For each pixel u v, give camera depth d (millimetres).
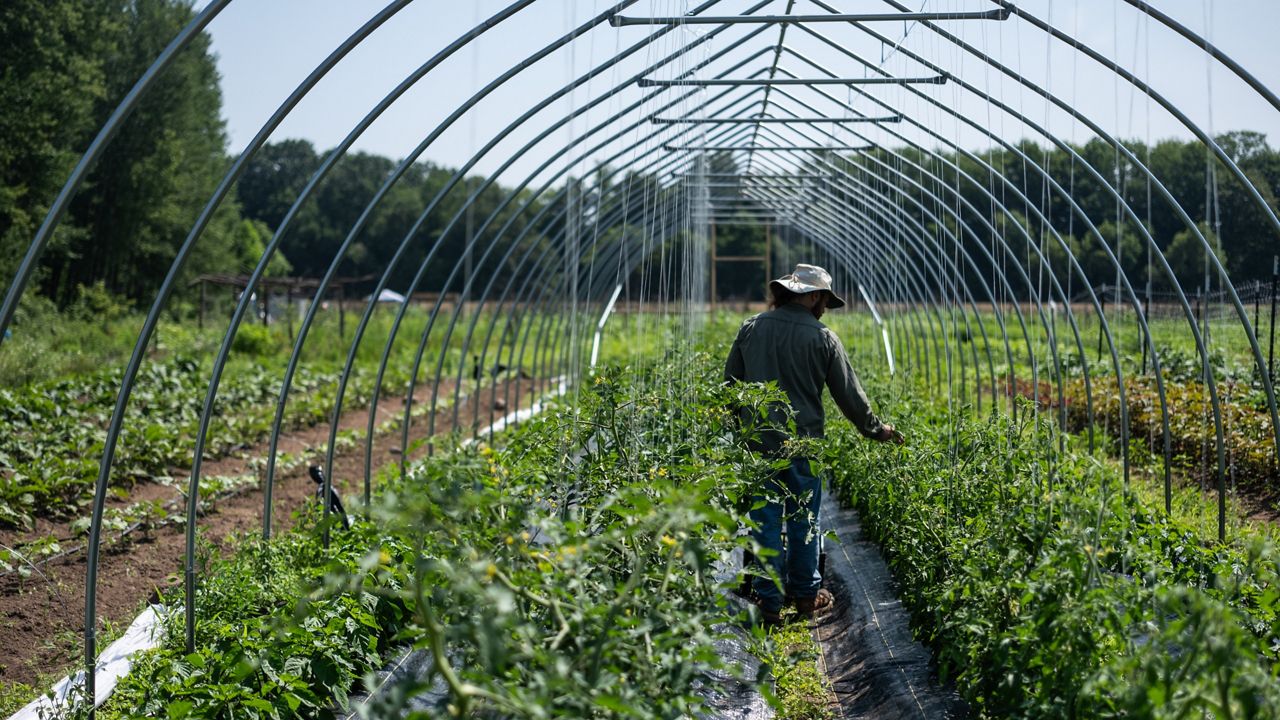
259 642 4441
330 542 6246
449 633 2607
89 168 4156
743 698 4926
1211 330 16172
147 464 10727
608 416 5145
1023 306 28297
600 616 3020
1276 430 5934
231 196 41938
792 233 30453
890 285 15930
